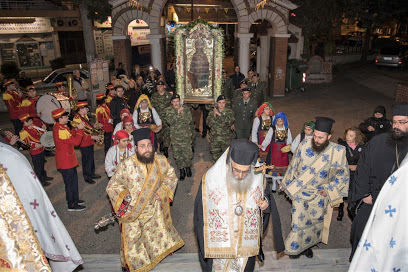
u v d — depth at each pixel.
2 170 1.97
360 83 19.98
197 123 11.16
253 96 10.49
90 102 14.86
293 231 4.41
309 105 15.05
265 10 15.71
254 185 3.34
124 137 5.07
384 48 23.69
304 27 20.20
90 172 7.71
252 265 3.59
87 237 5.61
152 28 15.26
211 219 3.38
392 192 2.55
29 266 2.03
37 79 24.88
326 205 4.55
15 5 25.02
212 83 8.51
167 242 4.41
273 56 16.58
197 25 8.23
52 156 9.48
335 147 4.27
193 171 8.26
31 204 2.74
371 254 2.65
